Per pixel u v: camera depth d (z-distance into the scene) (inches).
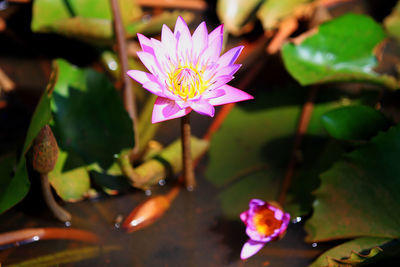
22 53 53.0
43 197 45.5
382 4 55.8
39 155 43.2
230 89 43.3
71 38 51.3
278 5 54.4
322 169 47.2
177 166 47.4
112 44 50.7
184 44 43.9
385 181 44.5
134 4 53.6
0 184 45.5
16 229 45.6
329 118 46.6
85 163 46.2
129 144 46.3
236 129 49.8
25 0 55.1
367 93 50.2
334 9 55.8
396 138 44.8
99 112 46.8
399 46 52.6
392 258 43.3
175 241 45.5
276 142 49.1
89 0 52.5
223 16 54.0
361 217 44.4
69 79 47.1
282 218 44.6
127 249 45.2
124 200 46.8
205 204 46.8
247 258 44.8
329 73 49.5
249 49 53.7
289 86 51.6
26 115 49.7
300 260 44.4
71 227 45.8
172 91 43.6
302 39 50.3
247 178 47.7
